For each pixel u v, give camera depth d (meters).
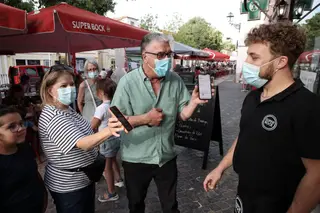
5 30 2.73
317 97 1.02
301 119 0.99
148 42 1.68
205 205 2.83
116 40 5.28
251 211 1.20
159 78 1.81
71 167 1.58
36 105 4.61
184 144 4.02
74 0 7.20
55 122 1.50
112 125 1.33
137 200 1.96
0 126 1.41
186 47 8.57
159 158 1.84
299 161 1.05
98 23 3.22
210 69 24.83
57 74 1.57
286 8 5.26
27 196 1.55
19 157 1.53
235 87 17.17
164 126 1.84
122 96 1.78
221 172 1.61
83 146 1.45
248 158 1.19
